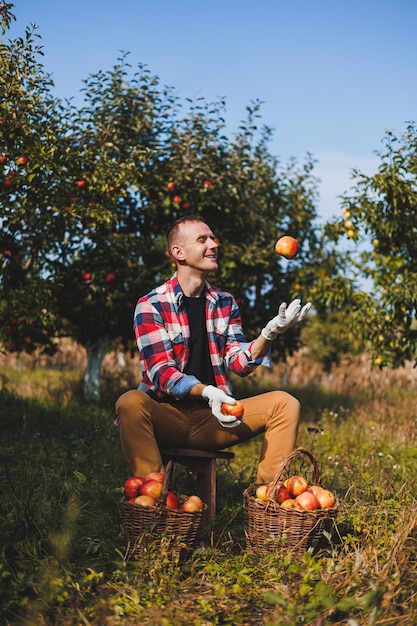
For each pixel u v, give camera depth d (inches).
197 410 167.0
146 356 166.1
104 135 350.3
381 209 336.5
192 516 137.4
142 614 114.7
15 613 115.4
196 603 121.5
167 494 141.0
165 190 358.9
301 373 650.8
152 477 148.1
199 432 167.5
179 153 369.7
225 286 373.7
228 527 167.5
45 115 290.4
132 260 367.9
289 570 129.5
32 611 113.4
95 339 408.8
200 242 169.3
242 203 378.6
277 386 575.5
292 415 161.2
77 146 330.6
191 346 171.9
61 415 340.5
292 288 401.4
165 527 135.9
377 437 320.2
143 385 171.2
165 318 169.0
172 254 172.6
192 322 172.9
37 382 476.4
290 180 421.4
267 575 132.1
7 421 314.5
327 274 414.9
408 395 500.4
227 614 117.3
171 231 173.0
